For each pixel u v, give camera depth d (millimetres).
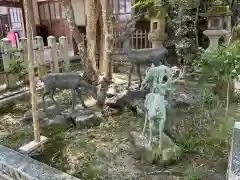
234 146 2031
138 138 3648
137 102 5102
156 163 3322
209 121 4359
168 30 8117
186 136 3881
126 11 9242
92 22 5176
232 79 4750
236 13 7539
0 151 3607
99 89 5367
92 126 4598
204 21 7723
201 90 5266
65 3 4969
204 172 3094
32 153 3764
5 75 6531
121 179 3078
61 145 3982
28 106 5660
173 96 4949
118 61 8047
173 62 7785
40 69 7188
